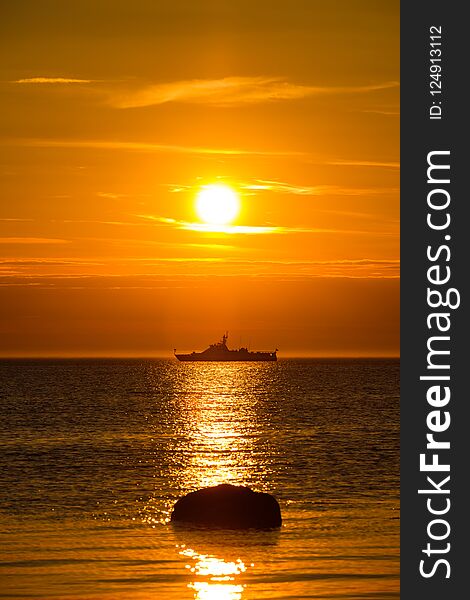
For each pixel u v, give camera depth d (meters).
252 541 43.62
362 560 40.03
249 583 36.25
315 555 40.88
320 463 77.00
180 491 60.88
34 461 78.69
